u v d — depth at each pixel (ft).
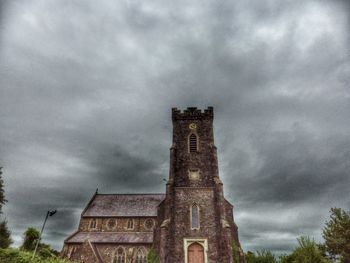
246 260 105.29
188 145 120.88
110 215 160.66
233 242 103.09
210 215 101.65
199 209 103.19
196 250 95.35
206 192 107.34
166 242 93.35
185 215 102.22
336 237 140.26
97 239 143.23
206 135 123.75
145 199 176.24
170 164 115.03
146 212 161.89
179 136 124.36
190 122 128.26
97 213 163.53
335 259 139.64
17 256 84.33
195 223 100.78
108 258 133.59
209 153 118.01
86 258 121.29
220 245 94.38
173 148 119.24
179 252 94.53
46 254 156.56
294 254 120.37
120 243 137.59
